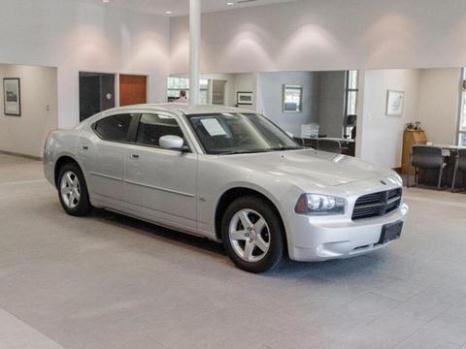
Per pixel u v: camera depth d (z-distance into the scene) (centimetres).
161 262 429
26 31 1025
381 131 1039
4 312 326
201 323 315
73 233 512
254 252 409
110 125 540
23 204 641
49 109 1099
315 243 369
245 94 1358
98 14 1134
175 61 1269
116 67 1180
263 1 1022
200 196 436
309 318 326
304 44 1008
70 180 581
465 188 891
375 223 389
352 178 401
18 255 440
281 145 496
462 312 341
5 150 1223
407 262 446
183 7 1130
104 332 301
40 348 280
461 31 809
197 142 450
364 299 360
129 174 499
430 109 1156
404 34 874
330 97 1341
